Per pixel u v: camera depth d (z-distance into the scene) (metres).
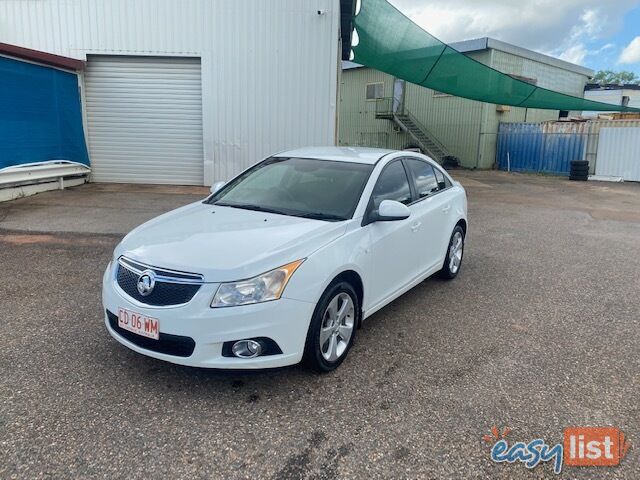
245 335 3.12
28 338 4.02
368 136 29.89
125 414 3.05
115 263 3.60
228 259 3.24
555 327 4.69
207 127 12.95
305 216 4.04
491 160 25.31
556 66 27.53
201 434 2.89
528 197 14.80
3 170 10.07
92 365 3.61
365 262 3.92
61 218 8.71
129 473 2.56
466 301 5.34
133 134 13.34
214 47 12.60
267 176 4.79
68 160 12.48
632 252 7.88
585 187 18.22
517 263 7.00
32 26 12.69
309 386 3.45
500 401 3.36
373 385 3.50
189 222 3.96
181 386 3.38
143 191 12.21
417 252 4.90
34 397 3.19
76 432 2.87
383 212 4.02
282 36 12.48
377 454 2.78
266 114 12.84
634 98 32.88
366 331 4.45
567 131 22.77
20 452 2.68
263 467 2.64
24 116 10.77
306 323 3.34
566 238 8.88
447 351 4.09
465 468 2.70
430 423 3.08
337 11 12.31
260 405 3.20
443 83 17.02
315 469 2.64
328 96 12.70
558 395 3.46
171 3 12.46
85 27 12.62
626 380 3.70
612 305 5.36
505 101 19.73
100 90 13.10
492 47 23.22
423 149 26.11
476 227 9.70
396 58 15.15
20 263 6.07
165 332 3.14
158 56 12.78
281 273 3.24
